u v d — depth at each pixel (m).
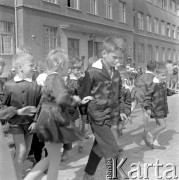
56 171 3.07
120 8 26.42
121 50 3.42
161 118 5.37
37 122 3.01
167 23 38.78
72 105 2.91
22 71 3.49
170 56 39.41
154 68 5.36
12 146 4.90
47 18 17.88
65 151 4.69
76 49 20.56
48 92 2.97
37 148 4.19
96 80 3.32
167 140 6.13
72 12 20.03
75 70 5.11
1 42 15.43
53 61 3.07
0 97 3.51
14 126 3.40
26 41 16.33
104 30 23.23
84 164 4.56
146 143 5.51
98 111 3.31
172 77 17.08
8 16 15.75
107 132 3.31
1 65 4.03
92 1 22.53
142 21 32.16
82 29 20.41
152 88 5.28
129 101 5.33
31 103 3.49
